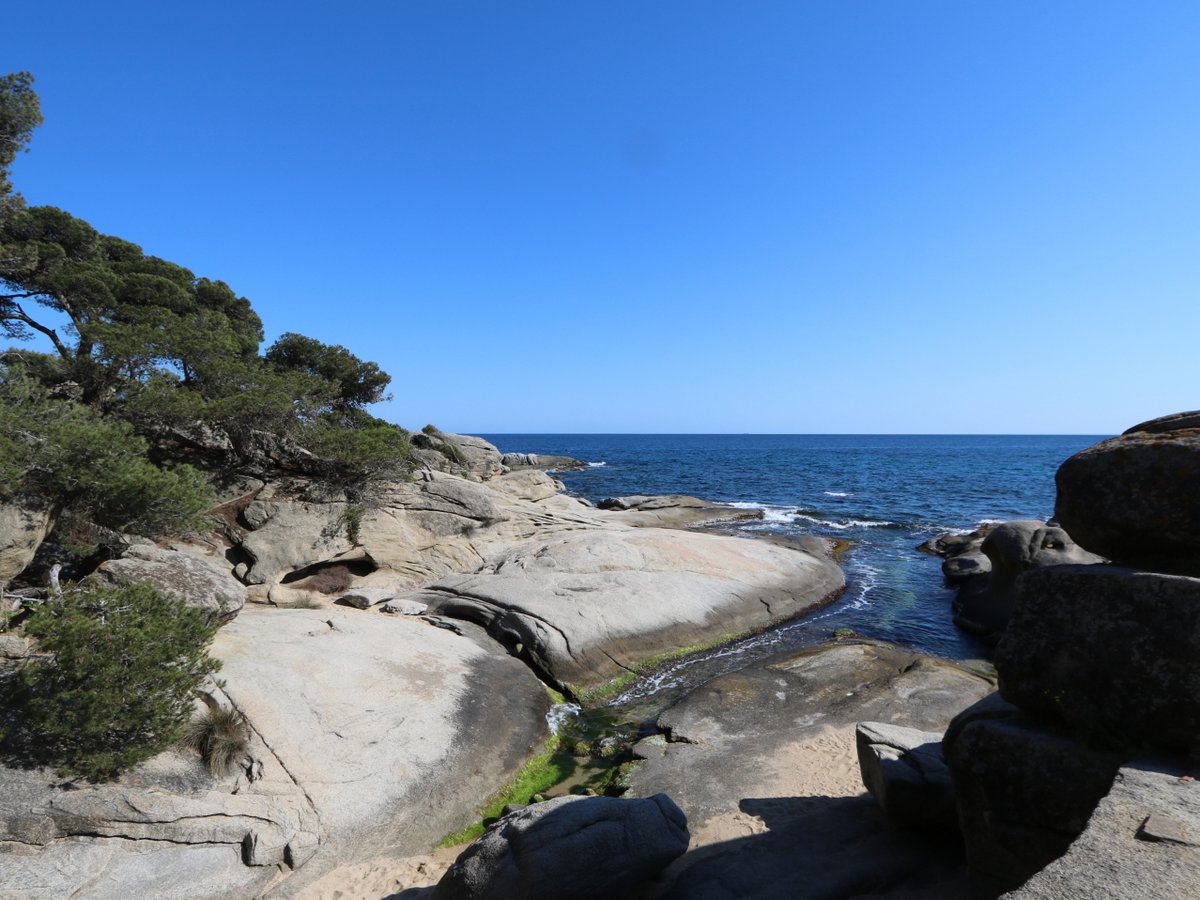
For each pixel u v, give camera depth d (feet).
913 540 124.57
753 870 28.84
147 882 28.45
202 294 122.93
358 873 31.83
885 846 30.07
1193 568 18.48
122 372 77.46
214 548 72.79
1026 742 19.58
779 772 39.52
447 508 90.99
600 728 49.06
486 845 26.91
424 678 48.42
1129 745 17.88
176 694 33.73
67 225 95.20
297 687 42.14
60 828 28.68
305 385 88.17
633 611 66.23
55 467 47.03
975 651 65.05
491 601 66.13
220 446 86.17
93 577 40.68
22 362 64.08
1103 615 18.83
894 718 46.50
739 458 412.16
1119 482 19.62
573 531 102.58
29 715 31.50
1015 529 72.69
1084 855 13.20
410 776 38.17
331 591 77.15
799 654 59.67
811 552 106.11
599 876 25.85
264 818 32.24
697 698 50.49
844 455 449.48
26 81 68.90
